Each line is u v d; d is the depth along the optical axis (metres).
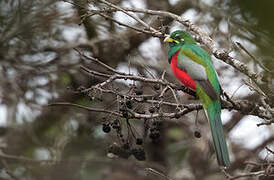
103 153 15.62
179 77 11.05
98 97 8.66
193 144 15.65
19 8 11.90
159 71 14.85
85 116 15.34
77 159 14.51
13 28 12.30
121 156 9.18
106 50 14.96
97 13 10.37
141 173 15.46
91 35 14.53
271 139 15.18
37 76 14.92
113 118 9.80
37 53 13.77
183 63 10.95
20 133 15.79
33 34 12.62
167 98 9.48
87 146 15.70
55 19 12.64
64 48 14.17
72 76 14.91
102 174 15.48
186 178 15.25
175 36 11.62
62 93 15.16
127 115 8.62
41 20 12.24
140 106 9.33
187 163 15.65
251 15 5.85
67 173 15.24
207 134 15.50
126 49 14.90
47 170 15.12
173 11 14.54
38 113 15.61
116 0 11.84
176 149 15.88
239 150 15.20
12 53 13.46
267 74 9.09
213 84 10.60
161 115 8.66
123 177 15.27
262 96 9.20
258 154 15.05
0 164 14.60
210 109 10.08
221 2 8.90
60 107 15.13
